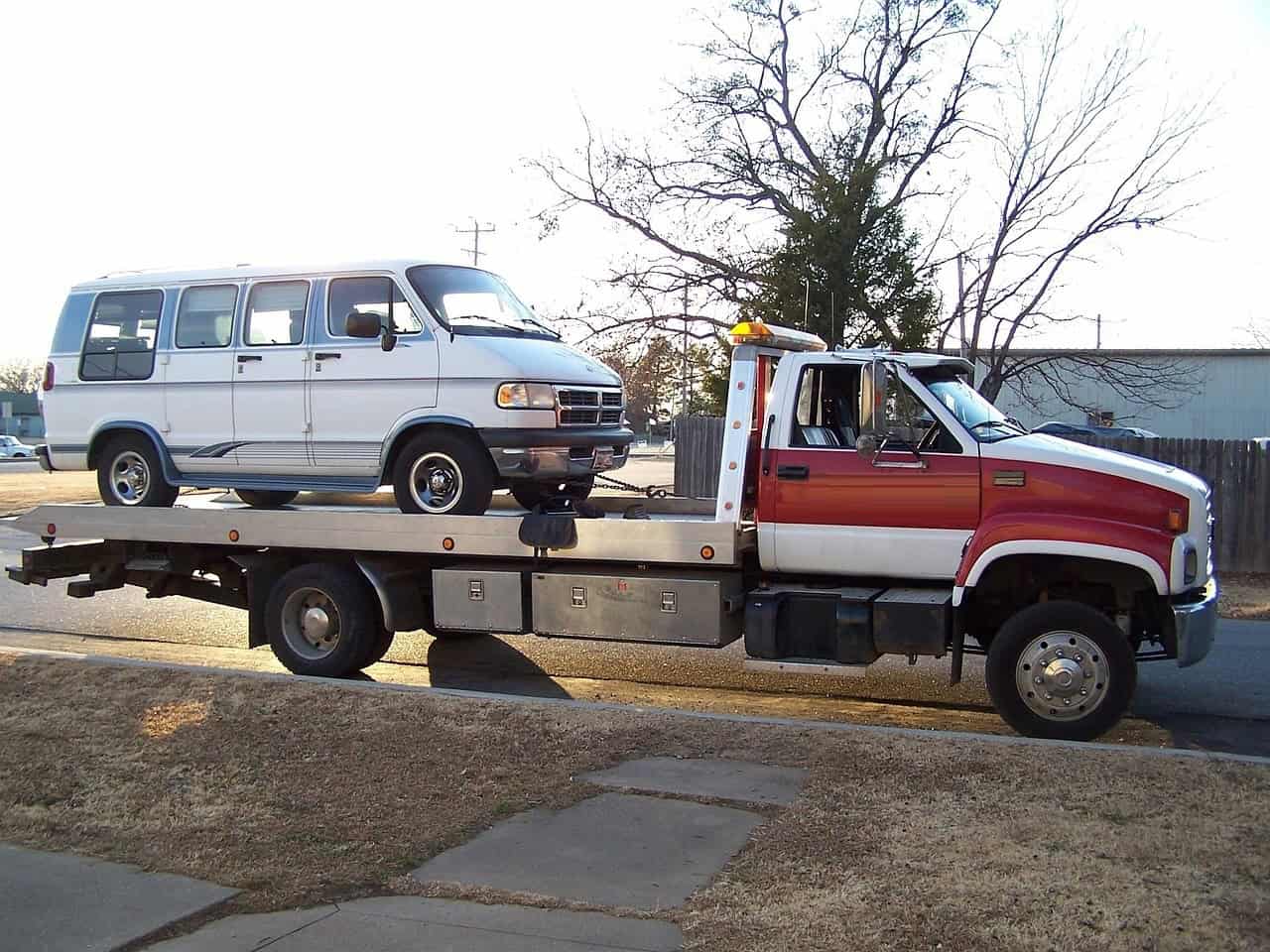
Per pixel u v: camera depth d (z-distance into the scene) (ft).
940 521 25.32
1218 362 127.65
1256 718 27.12
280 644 31.32
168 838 17.95
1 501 87.30
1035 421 120.57
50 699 25.82
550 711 24.39
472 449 29.45
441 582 29.63
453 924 14.71
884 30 83.05
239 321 31.83
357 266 30.60
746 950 13.74
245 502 36.86
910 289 73.67
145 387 32.91
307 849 17.42
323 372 30.68
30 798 19.84
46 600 45.19
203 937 14.49
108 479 33.78
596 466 31.71
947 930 14.01
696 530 26.68
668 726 23.34
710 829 17.93
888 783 19.72
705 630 27.07
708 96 84.74
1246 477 53.06
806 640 26.30
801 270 72.49
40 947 14.26
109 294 33.73
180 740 22.94
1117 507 24.09
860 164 75.51
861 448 25.29
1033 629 24.11
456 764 21.35
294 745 22.54
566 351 31.73
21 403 317.63
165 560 33.37
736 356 27.09
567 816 18.61
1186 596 24.67
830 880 15.70
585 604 28.17
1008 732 25.98
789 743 22.21
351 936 14.42
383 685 26.78
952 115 82.69
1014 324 73.26
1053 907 14.53
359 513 29.91
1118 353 102.73
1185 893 14.88
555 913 14.96
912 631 25.02
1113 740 25.26
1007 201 71.82
